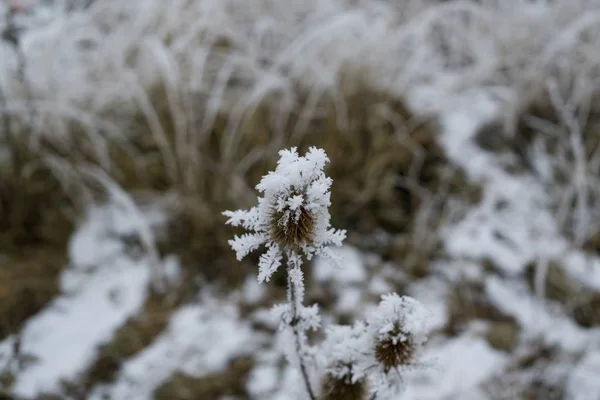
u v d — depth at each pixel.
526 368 0.82
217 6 1.23
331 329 0.53
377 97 1.24
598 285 0.98
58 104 1.04
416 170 1.15
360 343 0.51
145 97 1.07
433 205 1.11
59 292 0.92
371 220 1.07
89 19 1.19
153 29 1.24
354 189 1.09
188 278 0.95
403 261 1.00
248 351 0.84
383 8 1.36
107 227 1.03
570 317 0.93
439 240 1.05
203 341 0.85
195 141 1.07
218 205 1.03
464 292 0.96
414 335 0.50
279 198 0.47
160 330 0.87
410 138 1.20
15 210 1.01
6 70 1.05
